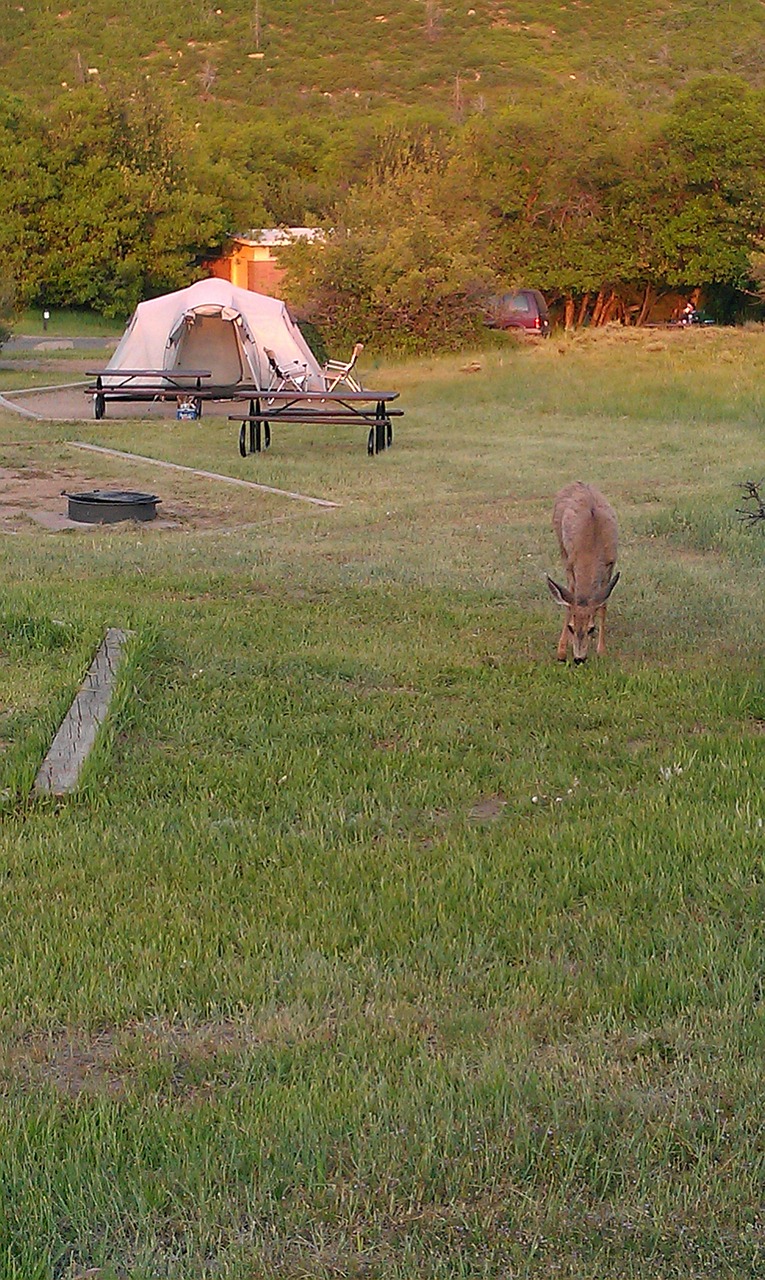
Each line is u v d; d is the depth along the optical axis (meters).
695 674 8.19
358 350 24.59
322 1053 4.09
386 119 56.06
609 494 14.94
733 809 5.98
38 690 7.56
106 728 6.94
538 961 4.65
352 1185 3.48
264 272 47.31
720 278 38.28
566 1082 3.91
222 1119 3.71
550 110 38.81
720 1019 4.24
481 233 34.59
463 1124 3.69
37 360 32.38
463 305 31.27
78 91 47.75
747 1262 3.24
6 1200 3.40
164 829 5.88
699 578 10.85
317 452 18.30
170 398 22.23
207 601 9.99
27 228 45.56
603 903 5.11
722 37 84.38
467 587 10.52
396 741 7.14
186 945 4.76
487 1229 3.33
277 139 55.88
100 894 5.20
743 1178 3.50
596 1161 3.55
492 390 24.11
